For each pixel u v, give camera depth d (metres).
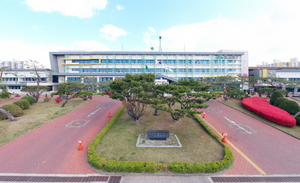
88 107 25.17
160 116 19.84
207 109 24.72
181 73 48.34
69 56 48.25
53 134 13.90
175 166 8.70
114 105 26.91
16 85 44.16
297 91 46.03
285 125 16.69
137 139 12.97
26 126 15.44
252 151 11.60
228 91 32.03
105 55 47.84
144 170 8.65
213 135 13.63
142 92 15.48
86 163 9.66
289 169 9.51
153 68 48.03
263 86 46.09
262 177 8.73
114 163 8.89
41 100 31.97
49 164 9.48
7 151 10.83
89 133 14.32
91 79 29.61
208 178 8.51
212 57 48.56
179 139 13.21
